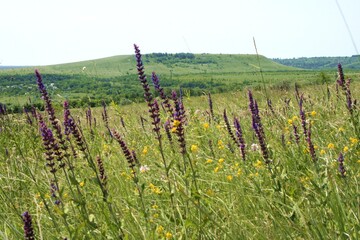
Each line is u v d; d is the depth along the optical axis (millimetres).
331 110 7527
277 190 3850
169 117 5523
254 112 5277
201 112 9961
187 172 3854
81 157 6191
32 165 6328
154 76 4480
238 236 3309
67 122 4008
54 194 4547
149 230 3582
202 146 6816
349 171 4242
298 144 5270
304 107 8516
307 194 3768
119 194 4891
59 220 4285
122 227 3607
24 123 8969
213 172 5062
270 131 6582
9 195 5043
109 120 10797
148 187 4840
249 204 4043
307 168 4484
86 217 3570
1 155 7352
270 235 3246
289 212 3711
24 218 3191
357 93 9578
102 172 4047
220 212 3857
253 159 5426
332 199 3316
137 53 4395
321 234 3004
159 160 5977
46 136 4172
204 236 3369
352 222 3219
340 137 5676
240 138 5309
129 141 8070
